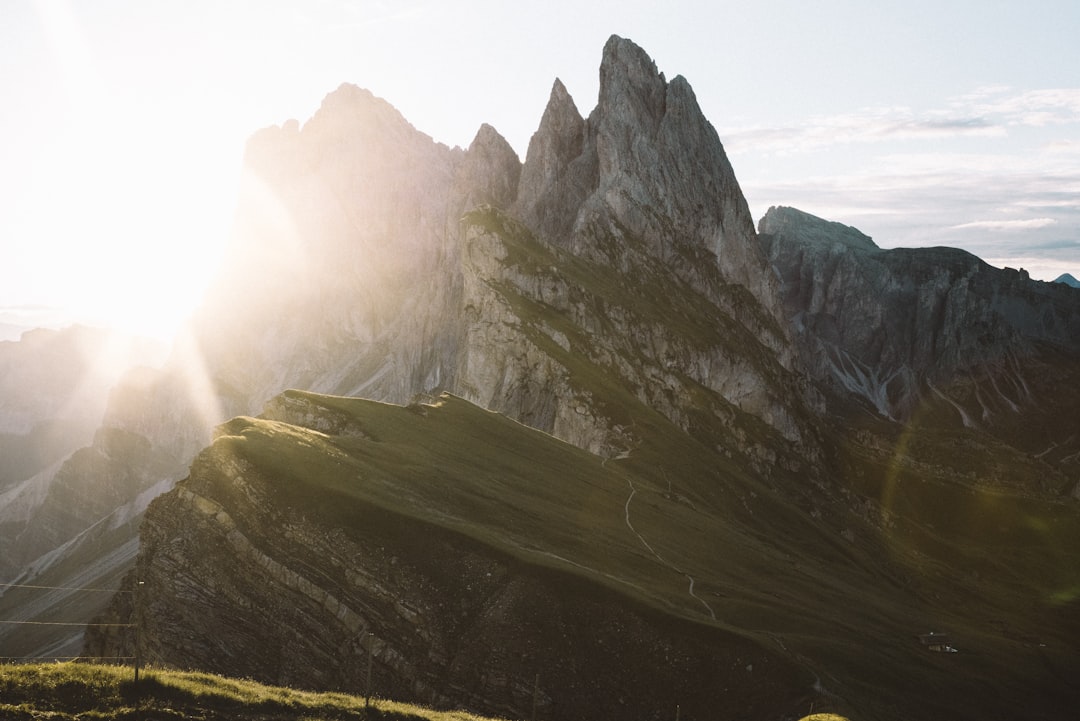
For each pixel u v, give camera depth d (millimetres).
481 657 101438
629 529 149750
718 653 105312
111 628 112688
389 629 102562
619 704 100312
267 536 108688
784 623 132500
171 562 106250
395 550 109250
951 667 145750
